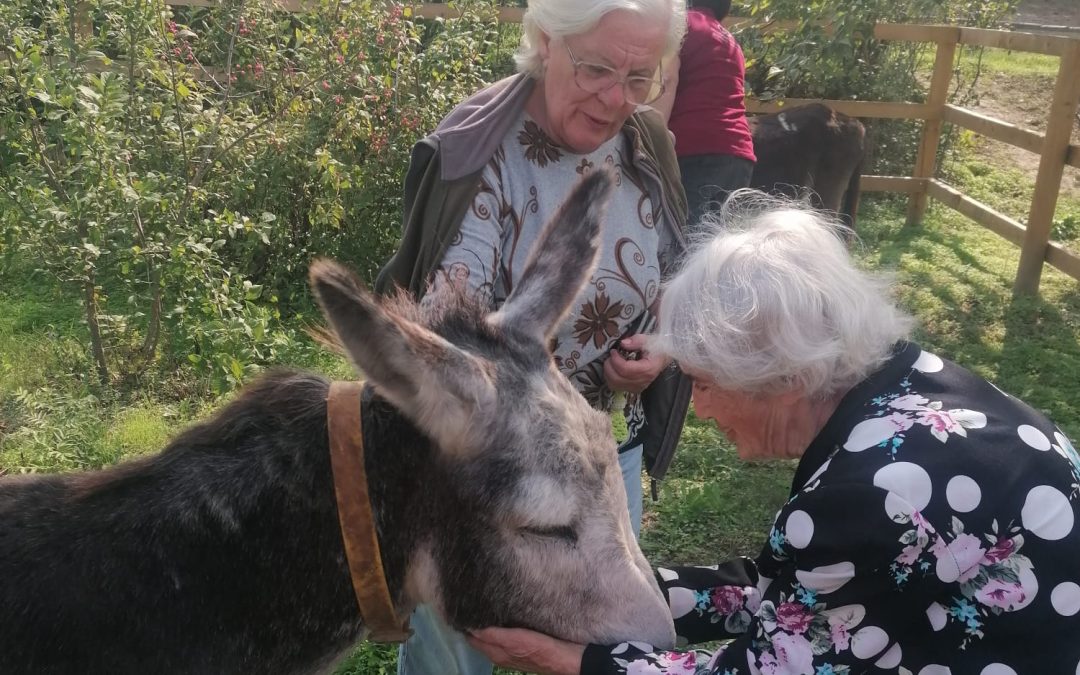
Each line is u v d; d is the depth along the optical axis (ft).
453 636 9.61
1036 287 26.71
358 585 7.20
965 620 6.36
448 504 7.15
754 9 31.76
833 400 6.99
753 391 6.85
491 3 25.91
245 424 7.39
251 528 7.13
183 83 21.12
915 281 27.07
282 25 24.67
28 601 6.68
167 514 7.03
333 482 7.25
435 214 8.91
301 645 7.40
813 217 7.16
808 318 6.51
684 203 10.36
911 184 32.27
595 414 7.41
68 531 6.93
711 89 15.39
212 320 18.19
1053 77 45.44
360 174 22.81
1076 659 6.29
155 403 18.57
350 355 6.25
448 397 6.67
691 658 6.97
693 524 16.29
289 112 23.13
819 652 6.49
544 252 7.95
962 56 47.91
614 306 9.44
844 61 31.89
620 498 7.35
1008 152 39.37
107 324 19.95
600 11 8.22
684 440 18.71
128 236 18.66
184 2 27.61
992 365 22.16
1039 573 6.26
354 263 23.53
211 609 7.03
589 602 7.12
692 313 6.89
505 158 9.03
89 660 6.72
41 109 22.40
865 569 6.22
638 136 9.67
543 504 6.89
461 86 24.07
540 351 7.53
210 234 19.58
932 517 6.17
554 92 8.77
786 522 6.46
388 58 23.48
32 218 18.62
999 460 6.37
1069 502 6.42
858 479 6.28
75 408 17.53
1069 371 21.86
